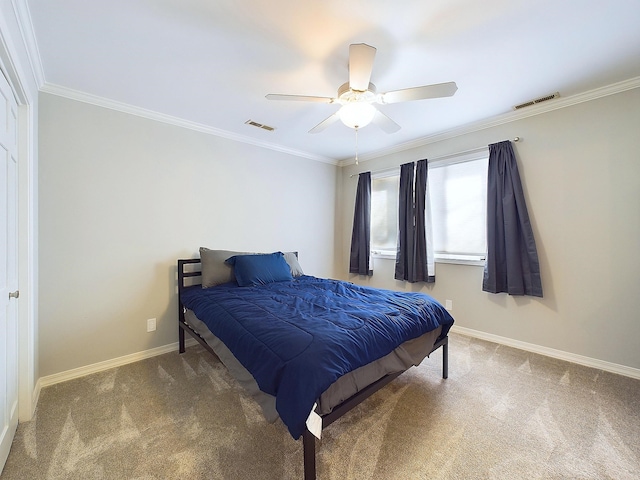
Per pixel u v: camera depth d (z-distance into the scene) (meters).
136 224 2.55
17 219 1.61
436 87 1.69
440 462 1.37
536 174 2.62
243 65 1.92
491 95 2.36
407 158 3.61
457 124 2.96
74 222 2.24
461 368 2.33
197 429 1.60
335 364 1.23
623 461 1.37
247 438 1.53
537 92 2.31
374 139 3.41
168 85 2.17
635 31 1.61
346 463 1.35
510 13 1.48
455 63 1.91
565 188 2.46
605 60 1.89
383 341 1.53
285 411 1.13
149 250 2.63
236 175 3.26
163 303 2.71
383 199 3.94
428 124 2.95
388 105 2.54
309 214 4.04
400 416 1.71
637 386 2.03
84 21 1.51
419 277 3.37
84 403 1.85
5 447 1.35
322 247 4.21
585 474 1.30
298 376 1.17
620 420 1.66
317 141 3.47
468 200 3.10
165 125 2.73
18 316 1.62
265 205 3.54
